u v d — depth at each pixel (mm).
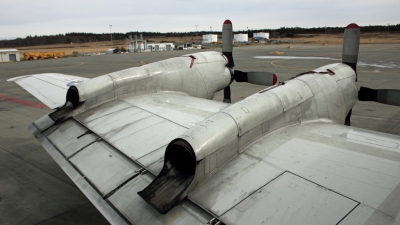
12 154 8117
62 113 4773
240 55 44250
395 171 2463
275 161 2775
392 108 11695
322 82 4520
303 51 50156
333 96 4605
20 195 5949
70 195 5965
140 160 3242
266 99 3508
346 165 2592
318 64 28609
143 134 3822
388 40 85938
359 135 3258
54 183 6461
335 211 2096
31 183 6461
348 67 5332
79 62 40250
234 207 2303
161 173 2652
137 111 4629
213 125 2885
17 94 17188
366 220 1986
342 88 4875
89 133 4121
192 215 2320
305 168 2602
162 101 5121
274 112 3494
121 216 2566
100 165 3342
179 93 6168
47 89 7488
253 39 109188
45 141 4254
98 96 5055
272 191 2381
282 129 3613
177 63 6152
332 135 3297
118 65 33719
